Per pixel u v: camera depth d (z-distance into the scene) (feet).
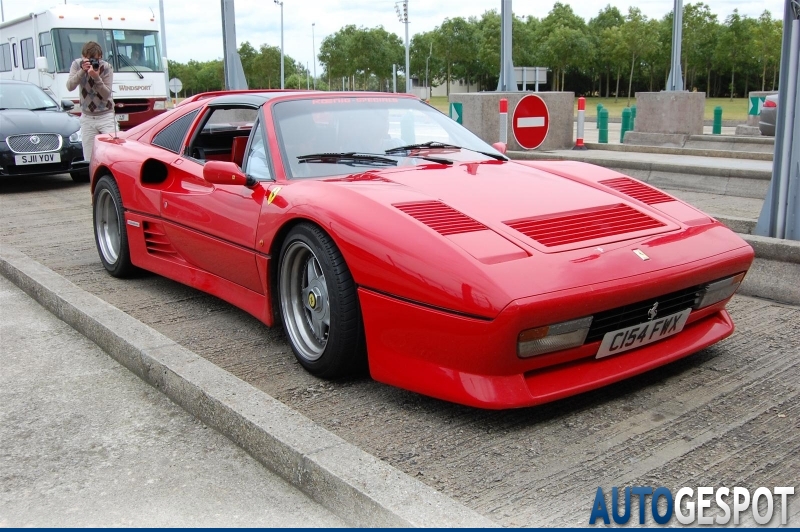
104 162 15.33
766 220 14.24
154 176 14.16
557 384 8.44
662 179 27.43
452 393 8.34
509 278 7.91
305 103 12.38
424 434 8.38
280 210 10.24
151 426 9.13
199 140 13.75
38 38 50.34
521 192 10.16
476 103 36.24
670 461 7.59
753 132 50.67
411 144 12.35
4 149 29.17
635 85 225.35
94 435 8.91
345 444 7.68
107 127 28.96
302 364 10.28
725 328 10.35
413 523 6.27
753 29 156.15
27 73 54.65
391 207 9.18
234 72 33.83
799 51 13.38
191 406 9.41
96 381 10.62
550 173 11.40
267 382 10.07
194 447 8.57
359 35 199.62
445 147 12.50
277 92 13.20
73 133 31.19
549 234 8.89
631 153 34.60
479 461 7.72
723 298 10.03
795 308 12.82
